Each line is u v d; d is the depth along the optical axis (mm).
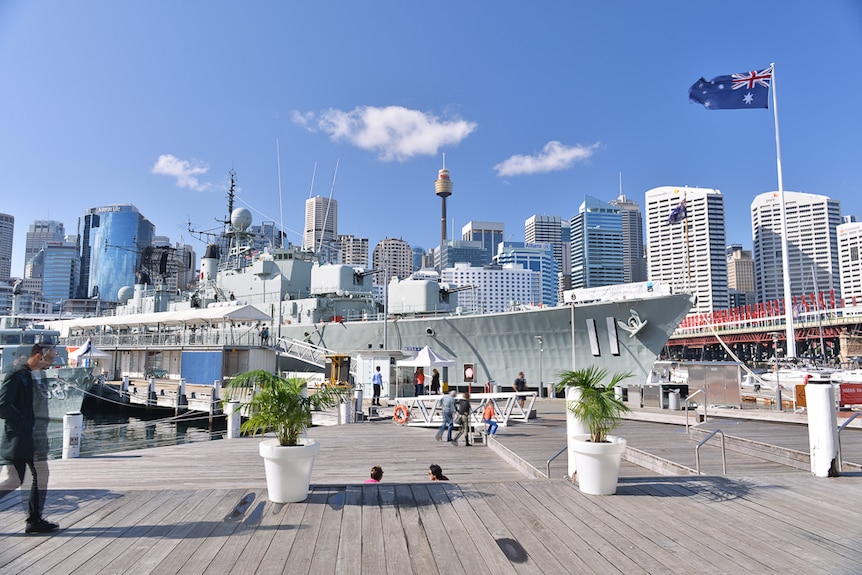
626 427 15820
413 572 4340
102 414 34812
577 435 7262
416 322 30688
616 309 25484
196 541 5043
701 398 19094
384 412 22406
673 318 24297
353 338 32688
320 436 16125
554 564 4492
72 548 4867
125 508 6066
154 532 5285
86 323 45656
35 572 4336
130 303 51781
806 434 13172
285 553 4742
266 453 6293
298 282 38531
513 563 4520
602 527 5410
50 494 6645
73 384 28484
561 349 27359
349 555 4691
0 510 6059
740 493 6645
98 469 11305
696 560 4559
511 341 28484
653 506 6121
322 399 6848
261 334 33500
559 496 6539
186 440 24641
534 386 28000
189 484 9648
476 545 4930
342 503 6254
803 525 5453
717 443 12172
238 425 16984
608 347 26125
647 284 24844
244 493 6695
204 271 44469
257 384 6574
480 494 6637
